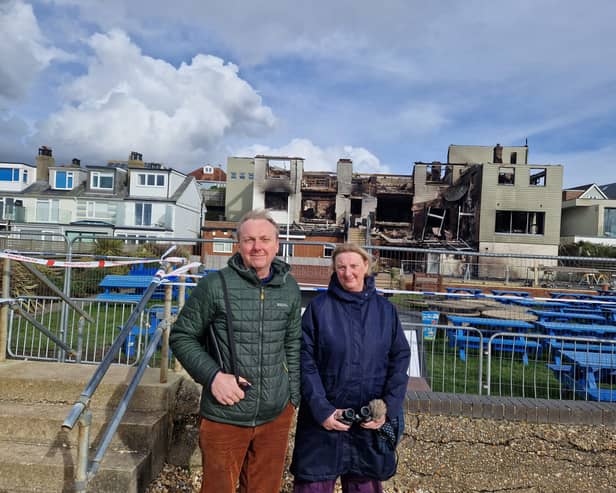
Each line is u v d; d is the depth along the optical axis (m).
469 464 3.64
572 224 42.38
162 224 36.69
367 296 2.62
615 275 16.91
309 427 2.54
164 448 3.56
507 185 33.44
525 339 6.99
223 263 15.20
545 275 18.36
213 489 2.42
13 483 3.01
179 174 39.00
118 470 2.98
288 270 2.65
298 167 39.84
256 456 2.56
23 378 3.73
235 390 2.33
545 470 3.61
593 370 5.32
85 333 7.55
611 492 3.55
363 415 2.40
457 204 38.41
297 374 2.62
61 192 37.84
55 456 3.11
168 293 3.82
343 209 39.78
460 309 9.17
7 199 36.19
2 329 4.20
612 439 3.59
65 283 6.43
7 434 3.40
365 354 2.52
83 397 2.52
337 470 2.52
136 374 3.15
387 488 3.61
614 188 53.53
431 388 5.12
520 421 3.71
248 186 49.88
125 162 46.62
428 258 16.59
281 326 2.51
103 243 12.48
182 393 3.82
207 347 2.52
